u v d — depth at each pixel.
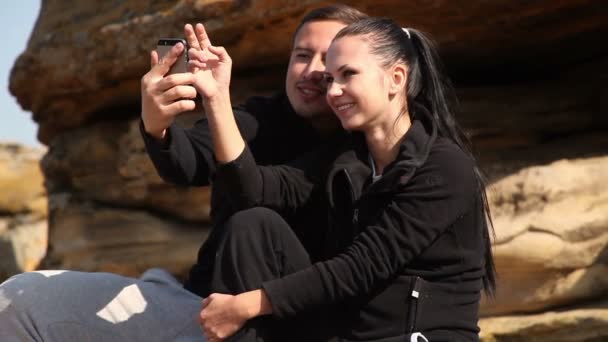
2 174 33.06
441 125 7.56
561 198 12.23
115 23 15.43
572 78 14.13
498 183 12.60
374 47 7.34
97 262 17.16
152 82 7.17
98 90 16.53
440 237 7.13
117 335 7.38
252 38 13.89
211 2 13.80
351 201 7.35
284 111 8.66
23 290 7.26
